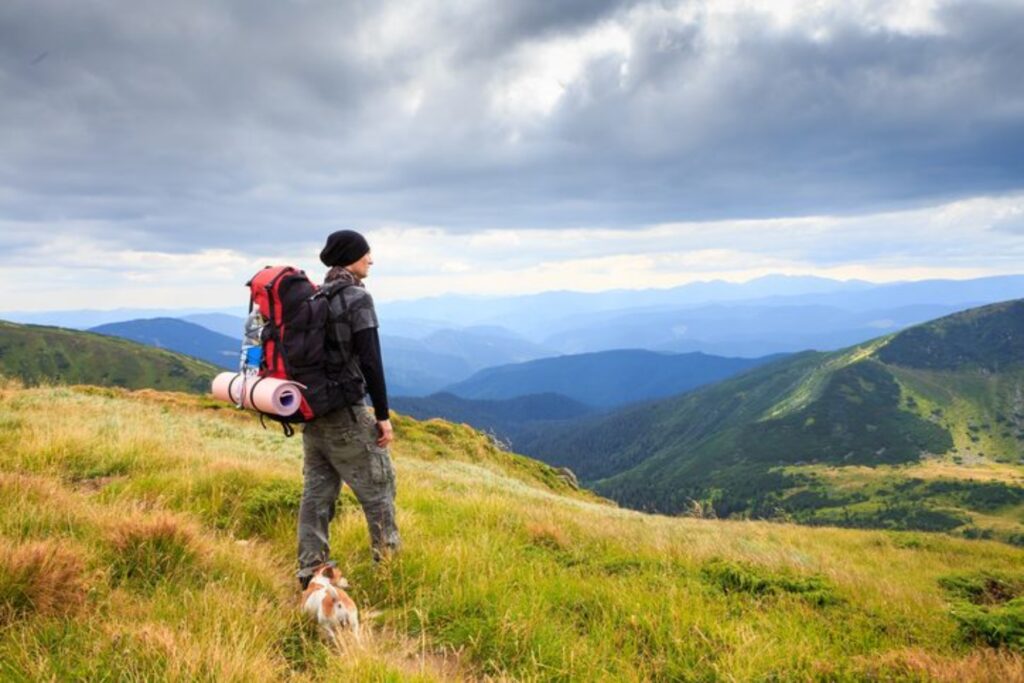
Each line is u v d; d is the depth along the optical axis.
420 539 6.19
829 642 5.06
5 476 5.96
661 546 8.15
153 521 4.97
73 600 3.84
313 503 4.97
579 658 3.99
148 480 7.52
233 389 4.49
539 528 7.62
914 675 4.23
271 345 4.43
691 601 5.43
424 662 3.67
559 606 4.99
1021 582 10.14
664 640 4.49
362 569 5.39
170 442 11.91
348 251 4.70
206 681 3.12
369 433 4.87
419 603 4.64
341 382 4.57
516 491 24.09
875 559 15.44
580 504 25.62
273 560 5.48
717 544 10.03
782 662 4.25
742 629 4.74
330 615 4.12
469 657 4.03
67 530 5.07
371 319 4.58
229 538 5.68
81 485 7.86
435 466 27.41
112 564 4.47
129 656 3.25
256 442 17.44
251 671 3.26
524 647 4.10
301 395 4.39
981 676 4.23
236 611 4.00
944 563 15.70
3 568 3.78
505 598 4.70
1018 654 4.89
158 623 3.64
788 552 11.64
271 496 7.00
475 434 41.31
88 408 16.09
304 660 3.78
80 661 3.22
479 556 5.79
